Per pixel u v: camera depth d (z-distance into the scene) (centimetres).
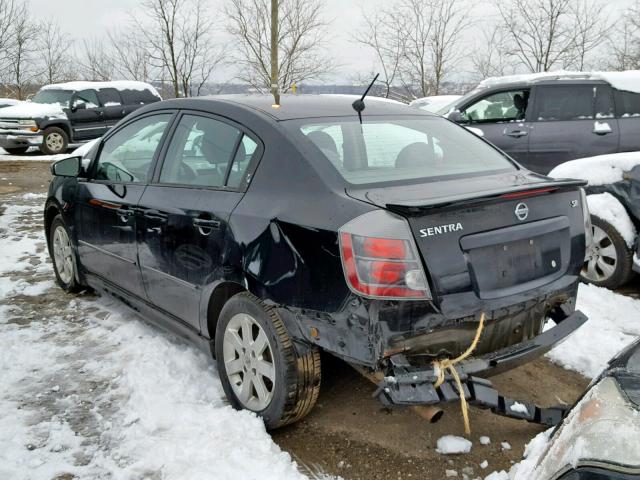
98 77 3177
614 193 507
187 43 2603
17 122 1588
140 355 388
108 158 440
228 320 321
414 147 336
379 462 288
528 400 345
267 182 305
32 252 641
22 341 413
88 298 500
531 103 802
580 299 486
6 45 2886
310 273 271
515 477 225
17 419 317
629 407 174
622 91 776
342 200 273
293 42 2473
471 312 263
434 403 247
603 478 159
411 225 254
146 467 277
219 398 338
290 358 288
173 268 354
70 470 276
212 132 351
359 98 394
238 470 271
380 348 252
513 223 282
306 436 310
